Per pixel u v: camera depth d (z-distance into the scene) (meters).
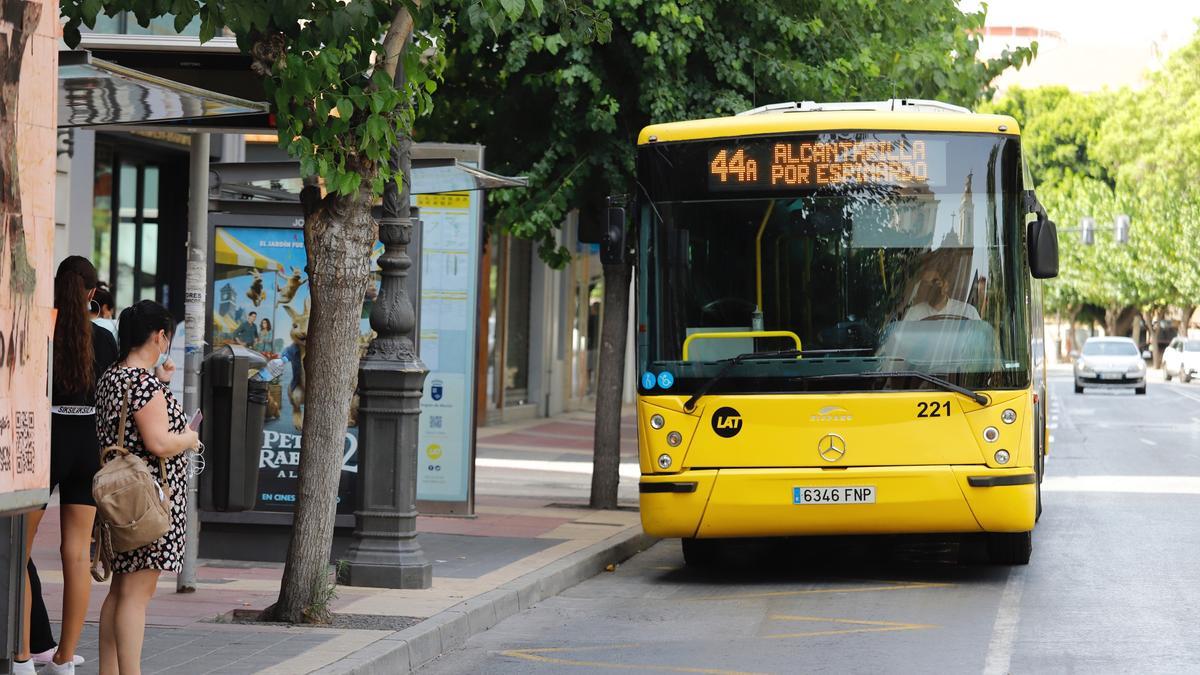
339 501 15.49
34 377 7.68
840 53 22.97
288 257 15.90
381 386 14.49
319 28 11.12
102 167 28.52
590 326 59.41
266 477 15.77
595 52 21.58
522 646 12.62
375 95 11.82
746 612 14.36
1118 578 16.30
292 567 12.45
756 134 16.09
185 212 30.84
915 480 15.34
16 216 7.48
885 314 15.70
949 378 15.49
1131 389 81.44
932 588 15.73
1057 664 11.54
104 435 9.32
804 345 15.72
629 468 31.73
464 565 16.20
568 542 18.34
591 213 23.09
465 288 20.95
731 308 15.90
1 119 7.34
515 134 22.78
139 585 9.27
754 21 21.77
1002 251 15.76
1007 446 15.41
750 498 15.52
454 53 22.84
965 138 15.92
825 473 15.46
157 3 10.98
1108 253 112.12
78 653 11.07
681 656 12.11
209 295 15.87
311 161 11.61
